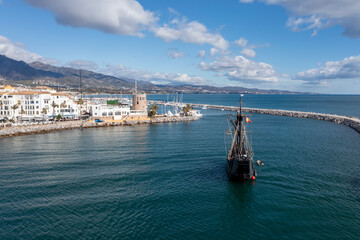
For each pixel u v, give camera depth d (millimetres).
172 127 139625
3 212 40125
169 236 33969
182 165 64938
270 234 34750
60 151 80062
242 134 62031
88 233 34531
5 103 138875
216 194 47250
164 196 46312
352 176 56406
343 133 116312
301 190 48906
